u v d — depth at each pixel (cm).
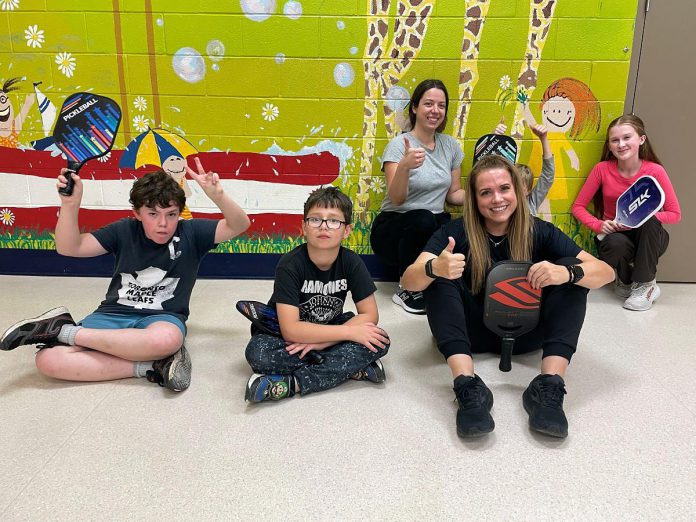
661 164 268
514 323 161
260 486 122
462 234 178
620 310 244
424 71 263
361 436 143
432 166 259
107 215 281
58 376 168
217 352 197
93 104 263
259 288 275
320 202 164
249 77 264
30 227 284
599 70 261
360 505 116
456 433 144
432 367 186
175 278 185
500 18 255
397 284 286
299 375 163
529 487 122
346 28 258
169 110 269
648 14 253
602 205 273
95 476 125
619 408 157
